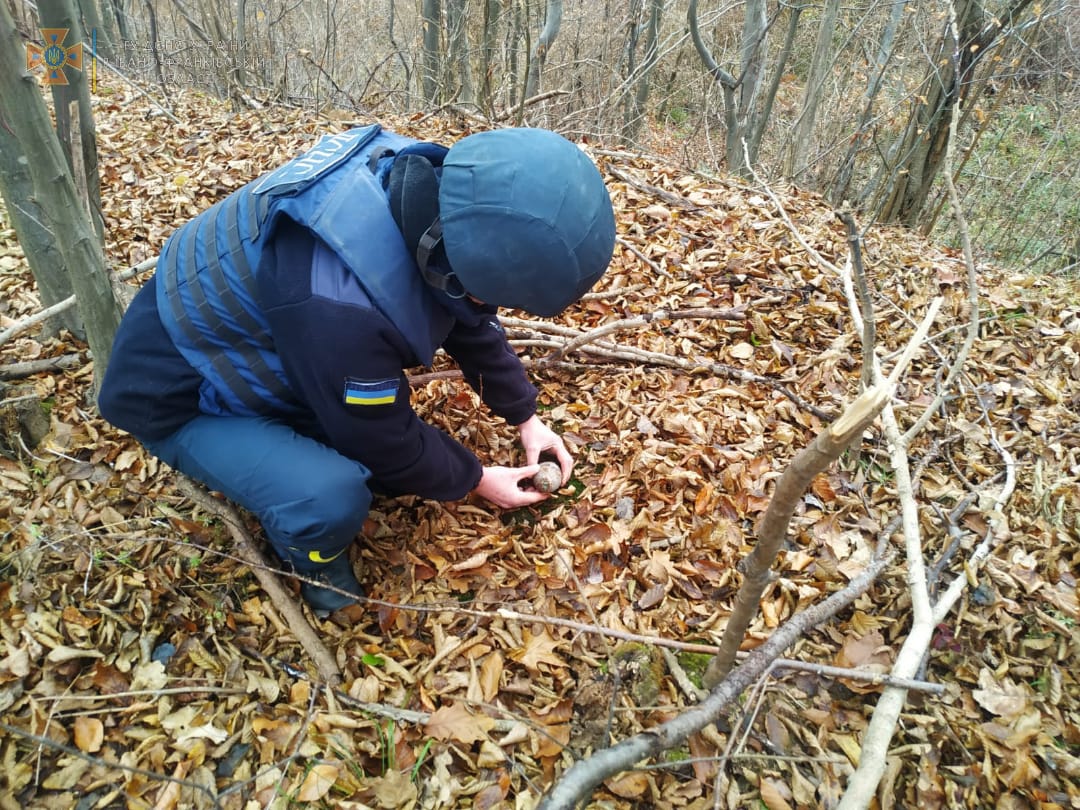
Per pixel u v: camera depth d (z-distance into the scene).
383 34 11.56
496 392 2.15
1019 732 1.69
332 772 1.63
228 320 1.62
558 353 2.71
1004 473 2.31
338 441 1.68
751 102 8.38
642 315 2.89
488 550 2.13
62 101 2.24
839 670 1.61
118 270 2.97
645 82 9.30
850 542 2.13
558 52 10.04
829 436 0.96
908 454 2.41
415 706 1.80
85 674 1.76
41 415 2.29
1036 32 4.89
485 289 1.39
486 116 5.47
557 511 2.25
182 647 1.85
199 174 4.00
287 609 1.90
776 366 2.77
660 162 4.54
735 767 1.67
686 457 2.38
